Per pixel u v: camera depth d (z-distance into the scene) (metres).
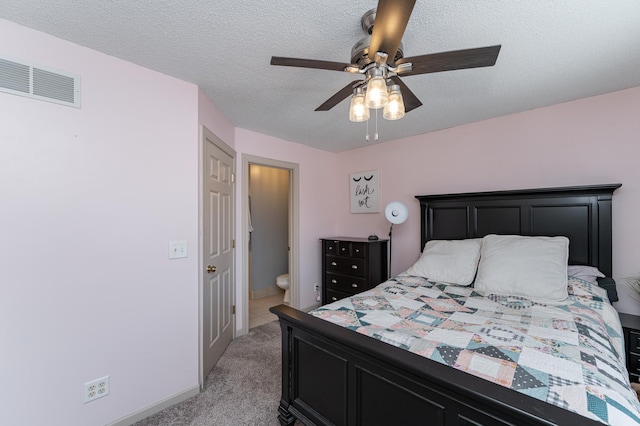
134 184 1.76
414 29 1.41
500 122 2.68
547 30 1.42
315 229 3.89
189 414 1.80
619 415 0.80
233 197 2.89
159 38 1.50
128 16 1.33
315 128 3.03
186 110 2.00
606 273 2.11
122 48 1.60
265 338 2.94
